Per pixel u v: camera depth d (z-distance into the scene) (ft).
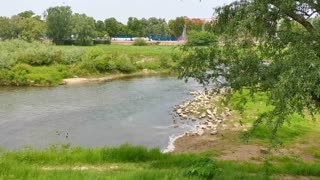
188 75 42.29
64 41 414.21
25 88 166.20
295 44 31.81
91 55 225.76
